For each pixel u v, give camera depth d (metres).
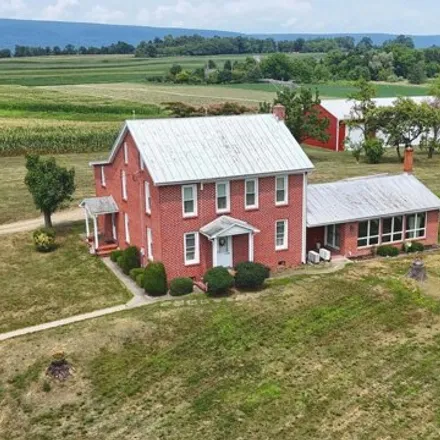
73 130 87.50
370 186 46.84
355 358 30.33
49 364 29.56
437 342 31.70
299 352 30.89
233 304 35.72
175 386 28.20
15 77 189.88
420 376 28.77
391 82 184.38
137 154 39.22
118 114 111.94
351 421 25.64
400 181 47.97
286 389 27.89
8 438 25.12
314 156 82.94
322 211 43.34
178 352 30.88
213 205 38.72
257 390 27.84
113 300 37.06
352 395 27.41
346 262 42.88
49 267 42.47
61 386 28.16
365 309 35.28
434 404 26.70
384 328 33.19
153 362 30.05
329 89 165.50
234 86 172.25
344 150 87.69
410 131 77.38
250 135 41.47
